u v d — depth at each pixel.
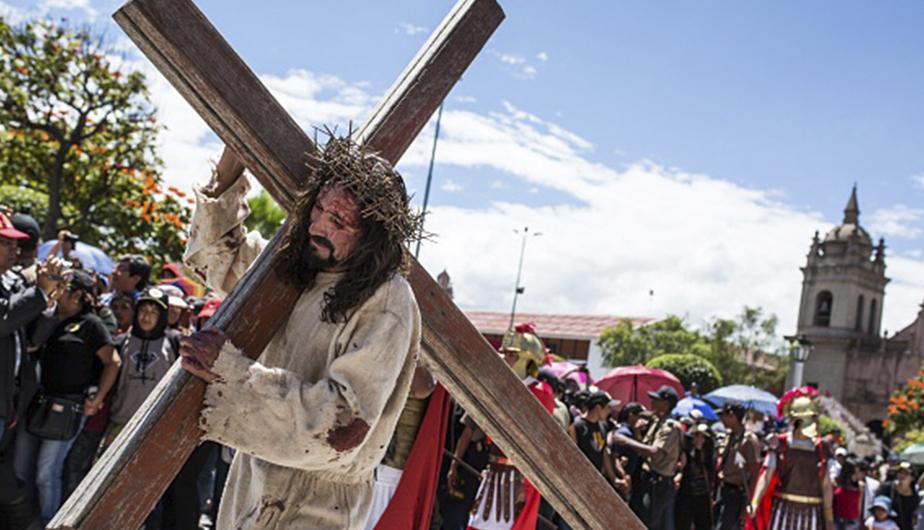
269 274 2.27
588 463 2.79
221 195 2.63
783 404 9.29
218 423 2.09
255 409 2.09
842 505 12.34
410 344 2.38
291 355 2.29
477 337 2.63
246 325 2.22
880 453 33.47
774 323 44.09
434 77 2.63
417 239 2.34
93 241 21.67
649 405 14.68
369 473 2.45
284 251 2.29
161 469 2.06
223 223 2.62
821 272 66.31
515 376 2.69
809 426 8.98
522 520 5.95
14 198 22.25
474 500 6.45
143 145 22.09
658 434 9.62
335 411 2.13
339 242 2.23
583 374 14.07
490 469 6.11
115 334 6.84
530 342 6.23
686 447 9.96
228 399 2.09
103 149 21.89
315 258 2.25
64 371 6.02
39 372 6.12
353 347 2.23
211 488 7.69
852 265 65.12
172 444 2.07
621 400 14.80
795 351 25.98
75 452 6.54
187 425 2.08
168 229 18.44
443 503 6.44
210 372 2.08
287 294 2.29
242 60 2.34
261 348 2.25
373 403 2.20
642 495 9.53
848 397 63.78
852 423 41.56
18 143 22.58
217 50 2.31
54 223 21.44
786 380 51.81
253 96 2.35
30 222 6.75
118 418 6.45
